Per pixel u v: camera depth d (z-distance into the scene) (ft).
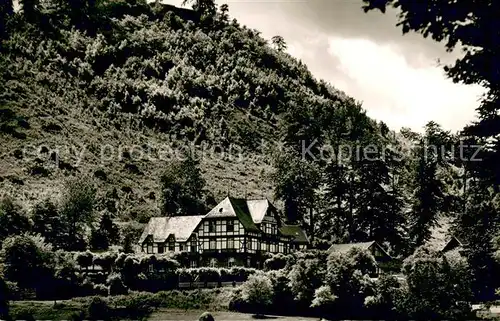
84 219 298.97
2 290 101.86
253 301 207.21
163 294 218.79
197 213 358.23
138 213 352.49
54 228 278.46
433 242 337.11
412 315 179.11
